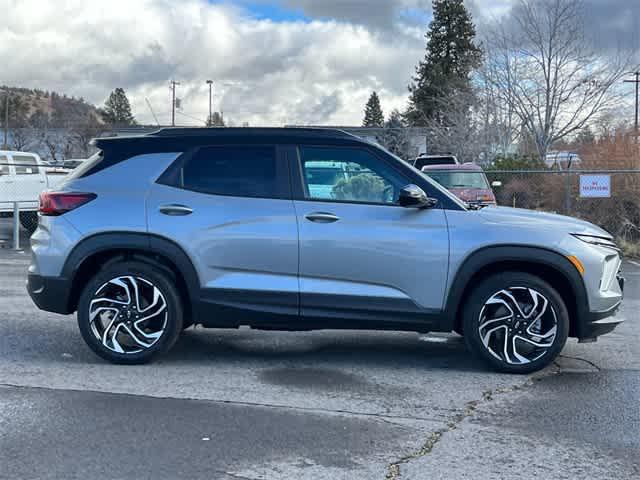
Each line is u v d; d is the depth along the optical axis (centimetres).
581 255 594
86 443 447
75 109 6078
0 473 402
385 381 592
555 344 600
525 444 455
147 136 632
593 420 502
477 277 616
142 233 607
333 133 621
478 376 609
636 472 415
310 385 578
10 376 588
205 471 408
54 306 619
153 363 632
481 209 630
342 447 446
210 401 531
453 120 3891
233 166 620
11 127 5491
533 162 2577
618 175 1752
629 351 700
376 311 602
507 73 3444
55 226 616
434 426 486
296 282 604
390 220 601
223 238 604
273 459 426
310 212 604
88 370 608
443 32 5922
